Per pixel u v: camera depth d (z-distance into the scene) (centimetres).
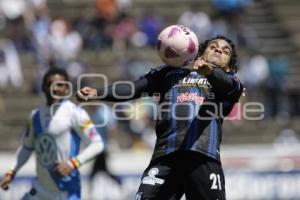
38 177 2941
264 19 8050
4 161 5547
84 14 7694
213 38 2517
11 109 6775
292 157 5753
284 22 8081
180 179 2394
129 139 6162
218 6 7712
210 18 7844
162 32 2444
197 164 2377
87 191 5266
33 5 7281
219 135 2428
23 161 3014
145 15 7712
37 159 2948
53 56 6906
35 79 6831
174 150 2373
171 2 8038
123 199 5406
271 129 6806
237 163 5703
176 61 2439
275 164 5719
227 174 5672
